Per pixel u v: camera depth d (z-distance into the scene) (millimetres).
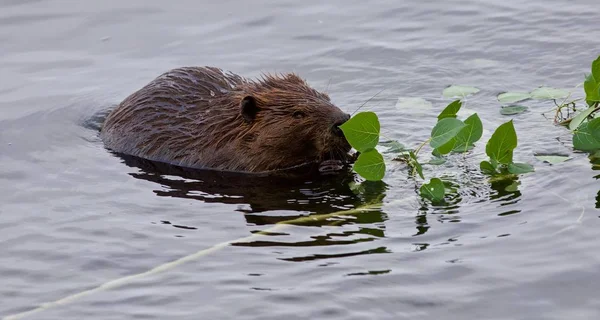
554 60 15750
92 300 9031
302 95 12609
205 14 18922
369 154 11453
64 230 10734
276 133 12523
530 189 10906
